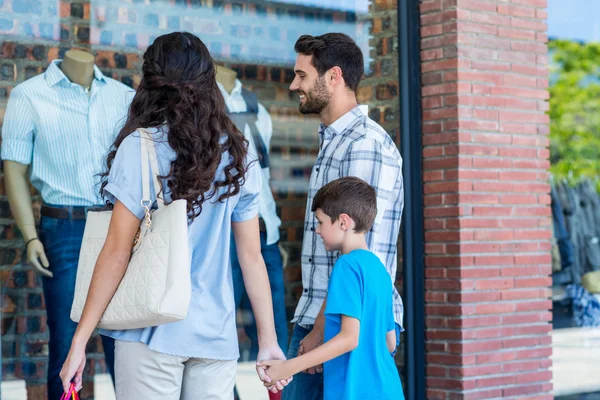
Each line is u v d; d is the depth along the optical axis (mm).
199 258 2693
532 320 5418
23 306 4266
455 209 5121
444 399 5117
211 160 2625
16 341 4238
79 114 4434
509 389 5285
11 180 4266
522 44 5445
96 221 2707
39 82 4352
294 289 5035
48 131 4355
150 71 2654
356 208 3340
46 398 4305
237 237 2912
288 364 3051
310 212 3766
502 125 5328
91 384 4371
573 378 5824
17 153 4281
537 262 5457
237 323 4754
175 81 2629
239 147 2734
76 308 2652
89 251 2680
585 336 5887
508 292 5305
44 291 4324
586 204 6004
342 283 3229
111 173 2604
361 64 3826
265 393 4832
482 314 5176
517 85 5410
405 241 5234
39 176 4332
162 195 2598
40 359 4297
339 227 3361
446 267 5145
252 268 2928
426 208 5227
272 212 4973
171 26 4727
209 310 2689
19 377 4238
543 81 5539
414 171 5273
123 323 2543
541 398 5461
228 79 4875
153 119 2635
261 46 4988
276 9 5043
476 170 5195
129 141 2600
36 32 4359
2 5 4277
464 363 5070
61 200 4375
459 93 5148
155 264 2512
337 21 5211
